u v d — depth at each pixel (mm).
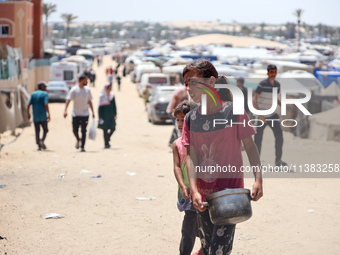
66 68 39469
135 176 9328
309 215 6559
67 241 5539
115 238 5668
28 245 5371
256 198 3588
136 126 23656
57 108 30984
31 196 7539
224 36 110812
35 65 41938
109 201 7332
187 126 3746
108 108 14211
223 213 3412
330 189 8078
